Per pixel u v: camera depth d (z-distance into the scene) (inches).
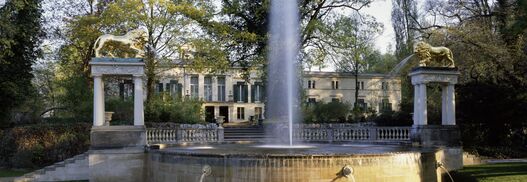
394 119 1291.8
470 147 1097.4
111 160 877.2
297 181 636.7
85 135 1138.7
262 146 951.0
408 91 1503.4
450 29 1280.8
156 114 1352.1
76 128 1154.0
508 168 847.7
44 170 915.4
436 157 772.6
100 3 1386.6
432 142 987.3
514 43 1188.5
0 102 1411.2
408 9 1766.7
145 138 900.6
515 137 1173.7
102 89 904.9
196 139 1058.1
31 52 1462.8
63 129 1151.6
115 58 900.6
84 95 1363.2
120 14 1250.6
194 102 1555.1
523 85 1148.5
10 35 1300.4
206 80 2701.8
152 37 1300.4
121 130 890.1
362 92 3011.8
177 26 1320.1
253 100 2787.9
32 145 1141.7
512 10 1181.1
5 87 1393.9
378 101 3009.4
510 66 1172.5
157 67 1365.7
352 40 1494.8
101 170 873.5
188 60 1374.3
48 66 1964.8
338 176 643.5
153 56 1310.3
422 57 1028.5
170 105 1417.3
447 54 1025.5
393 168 679.1
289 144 1042.1
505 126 1149.7
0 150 1226.0
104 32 1289.4
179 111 1411.2
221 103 2726.4
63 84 1451.8
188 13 1317.7
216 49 1359.5
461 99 1129.4
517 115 1093.1
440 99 1293.1
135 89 912.9
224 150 792.3
